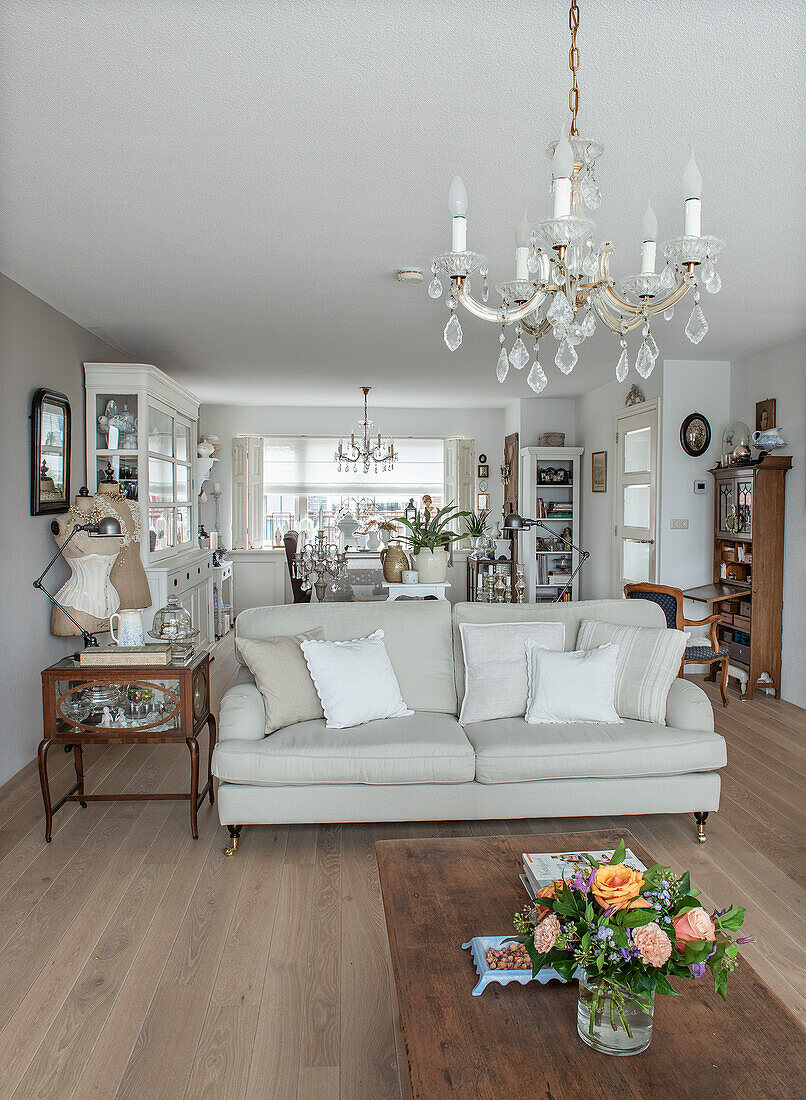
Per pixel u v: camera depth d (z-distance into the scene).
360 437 9.30
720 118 2.14
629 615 3.55
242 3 1.63
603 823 3.12
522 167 2.46
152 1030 1.90
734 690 5.38
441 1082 1.23
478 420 9.40
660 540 5.91
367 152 2.35
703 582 5.95
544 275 1.90
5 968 2.15
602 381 7.07
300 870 2.73
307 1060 1.80
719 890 2.57
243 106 2.07
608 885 1.33
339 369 6.42
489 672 3.27
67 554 3.88
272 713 3.02
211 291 3.93
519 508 8.50
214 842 2.96
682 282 1.88
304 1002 2.01
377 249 3.28
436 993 1.47
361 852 2.88
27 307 3.84
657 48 1.80
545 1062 1.28
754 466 5.06
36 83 1.95
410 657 3.40
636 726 3.04
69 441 4.29
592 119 2.15
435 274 1.84
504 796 2.87
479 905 1.77
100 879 2.66
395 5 1.64
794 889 2.58
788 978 2.09
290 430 9.22
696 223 1.78
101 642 4.54
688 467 5.91
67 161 2.42
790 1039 1.33
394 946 1.62
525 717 3.15
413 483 9.38
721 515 5.65
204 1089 1.71
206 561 6.27
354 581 6.73
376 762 2.80
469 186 2.61
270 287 3.87
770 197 2.73
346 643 3.27
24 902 2.50
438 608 3.54
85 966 2.16
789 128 2.21
